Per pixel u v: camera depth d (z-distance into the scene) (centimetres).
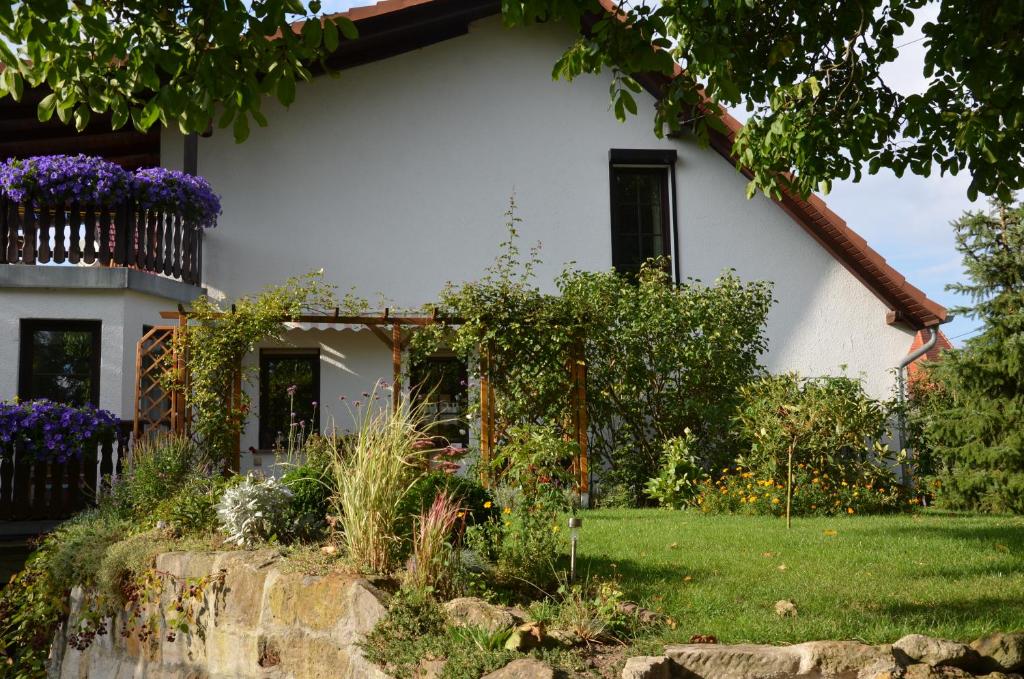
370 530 793
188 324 1570
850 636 637
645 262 1809
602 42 777
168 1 658
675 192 1923
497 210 1870
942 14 855
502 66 1906
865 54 930
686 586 791
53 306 1479
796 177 991
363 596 716
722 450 1656
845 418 1553
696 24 802
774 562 895
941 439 1694
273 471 1574
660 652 594
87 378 1524
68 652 1077
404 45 1869
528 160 1892
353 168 1831
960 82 861
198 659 877
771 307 1917
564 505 880
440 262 1836
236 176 1792
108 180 1463
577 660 596
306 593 771
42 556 1131
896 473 1789
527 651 611
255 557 862
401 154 1852
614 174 1938
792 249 1934
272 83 673
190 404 1480
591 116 1919
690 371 1684
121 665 981
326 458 1021
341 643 723
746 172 1928
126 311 1502
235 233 1781
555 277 1869
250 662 813
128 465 1242
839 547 976
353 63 1841
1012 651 586
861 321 1928
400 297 1814
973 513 1534
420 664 630
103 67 677
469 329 1509
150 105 681
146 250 1545
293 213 1802
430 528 752
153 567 959
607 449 1703
